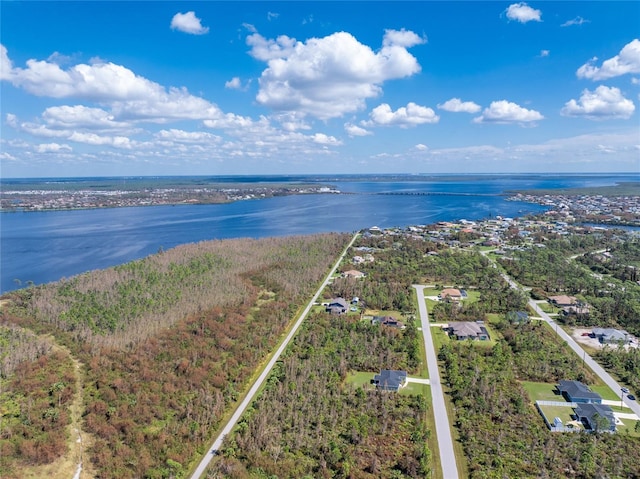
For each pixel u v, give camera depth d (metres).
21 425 87.69
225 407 100.06
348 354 122.75
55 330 135.75
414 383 110.38
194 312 151.12
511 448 85.50
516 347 127.81
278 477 77.94
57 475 78.19
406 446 86.69
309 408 97.62
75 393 101.44
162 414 96.38
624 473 78.81
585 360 122.62
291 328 145.62
